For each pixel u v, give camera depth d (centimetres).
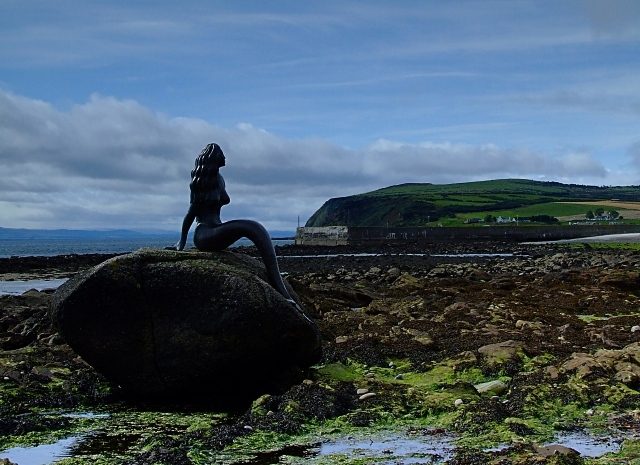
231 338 1255
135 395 1332
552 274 3631
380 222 19650
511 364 1466
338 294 2838
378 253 8488
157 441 1049
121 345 1285
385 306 2492
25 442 1065
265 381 1366
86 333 1288
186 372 1280
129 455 995
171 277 1271
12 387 1367
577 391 1238
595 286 3162
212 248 1429
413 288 3212
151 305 1273
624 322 2159
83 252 13662
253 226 1418
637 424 1105
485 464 879
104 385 1398
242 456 983
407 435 1075
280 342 1297
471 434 1073
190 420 1200
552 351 1596
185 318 1267
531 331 1923
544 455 883
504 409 1181
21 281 5397
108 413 1250
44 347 1739
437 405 1209
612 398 1217
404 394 1271
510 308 2434
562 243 10112
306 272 5050
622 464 890
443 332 1922
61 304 1290
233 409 1277
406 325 2066
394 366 1591
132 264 1280
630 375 1288
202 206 1451
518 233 11856
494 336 1819
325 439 1059
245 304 1249
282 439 1059
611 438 1040
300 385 1262
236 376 1310
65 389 1368
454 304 2422
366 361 1602
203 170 1444
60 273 6209
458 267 4847
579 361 1359
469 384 1315
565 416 1159
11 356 1592
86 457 984
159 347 1280
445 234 11844
